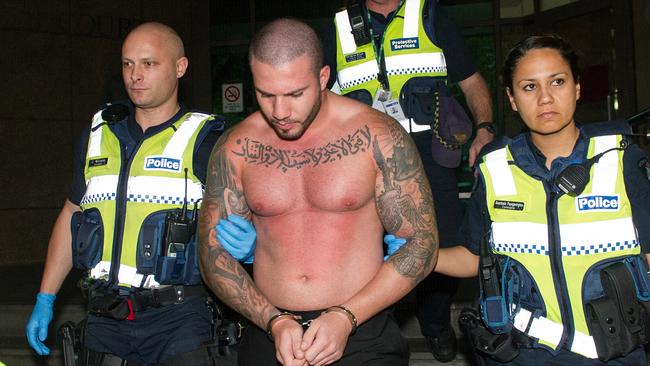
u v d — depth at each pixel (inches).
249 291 105.4
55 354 220.1
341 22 155.9
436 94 151.7
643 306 104.8
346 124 105.9
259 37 98.6
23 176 353.7
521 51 107.8
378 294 102.3
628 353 104.3
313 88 98.8
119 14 376.2
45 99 358.3
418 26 153.3
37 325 140.9
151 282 130.3
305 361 98.7
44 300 142.2
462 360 192.1
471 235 115.6
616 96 322.3
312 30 99.7
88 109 367.6
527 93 107.4
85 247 132.6
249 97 400.2
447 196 154.6
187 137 133.7
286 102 98.0
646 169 106.7
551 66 105.9
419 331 216.1
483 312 110.5
